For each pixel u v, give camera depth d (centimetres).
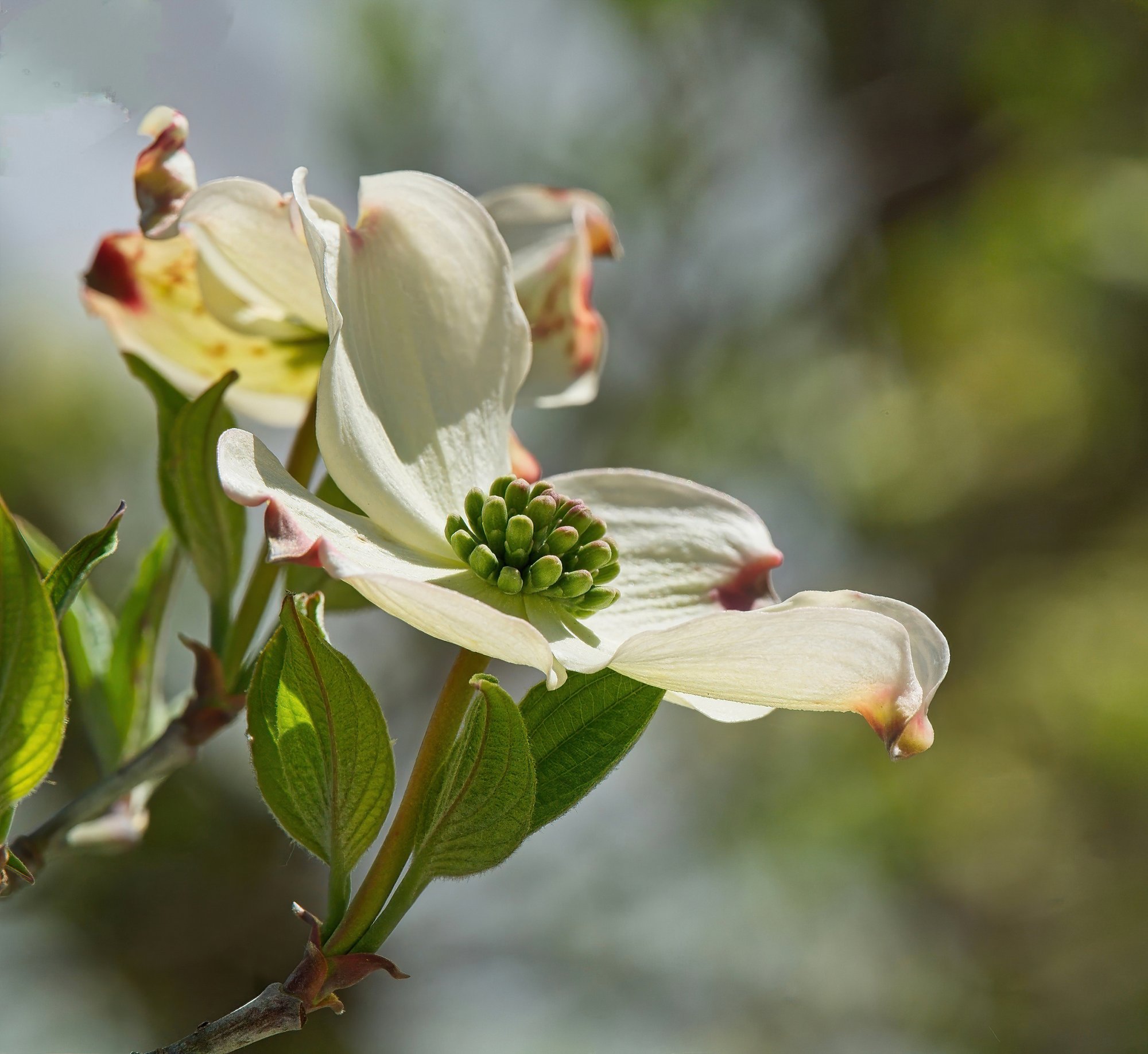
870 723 40
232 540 43
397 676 87
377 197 42
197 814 84
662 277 96
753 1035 96
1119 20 103
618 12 90
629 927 96
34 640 39
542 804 40
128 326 45
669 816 101
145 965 82
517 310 43
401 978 40
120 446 84
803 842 99
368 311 42
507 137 89
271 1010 40
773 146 100
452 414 42
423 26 84
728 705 41
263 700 40
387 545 42
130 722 44
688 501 43
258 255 43
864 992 101
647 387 96
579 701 41
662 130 94
